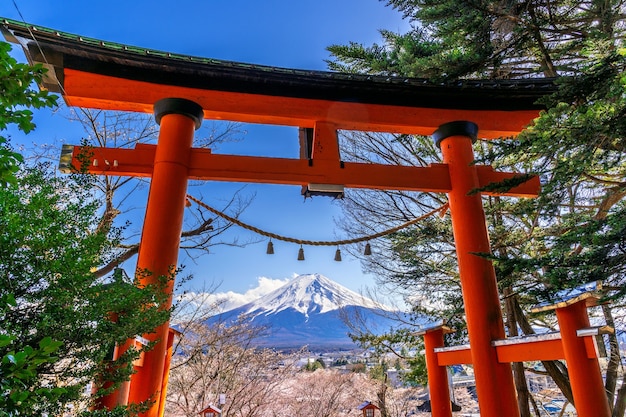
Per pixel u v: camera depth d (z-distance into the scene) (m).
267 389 9.99
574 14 6.38
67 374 1.94
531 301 7.29
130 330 2.17
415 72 5.47
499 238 7.26
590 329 3.21
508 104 5.61
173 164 4.54
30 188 2.11
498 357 4.38
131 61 4.68
